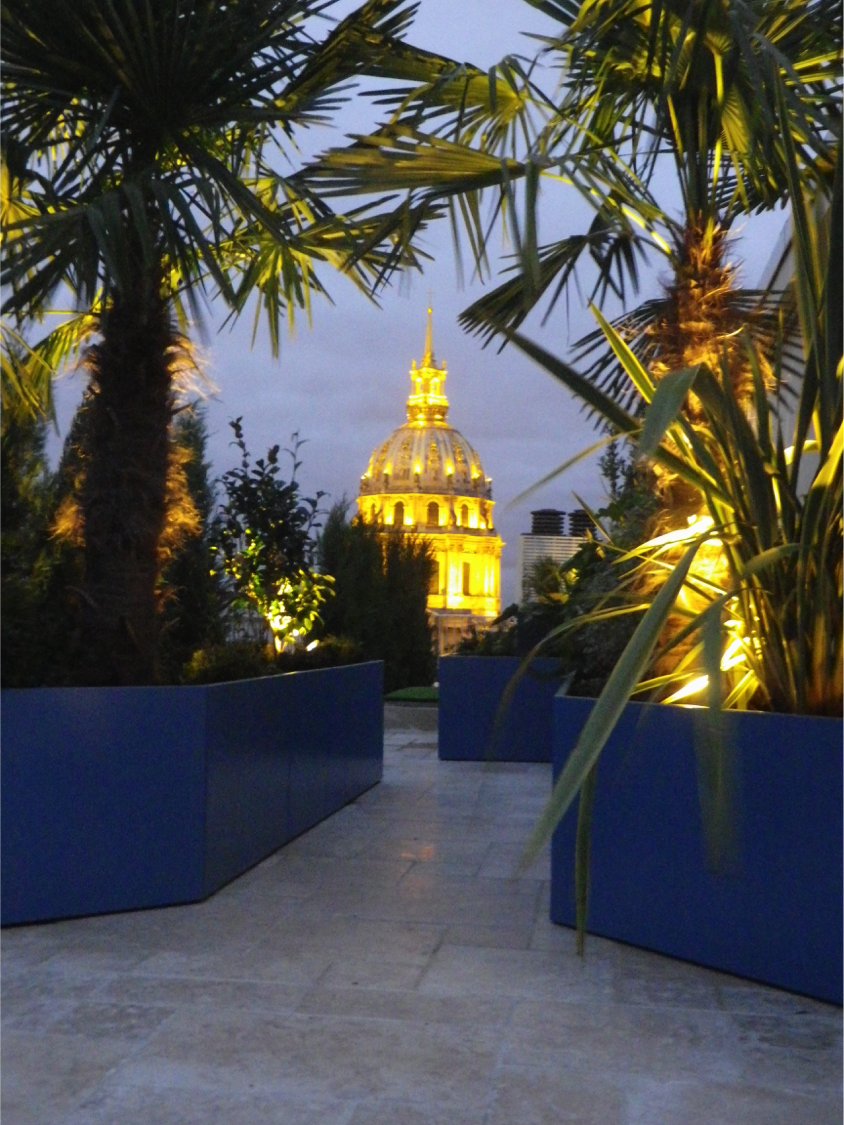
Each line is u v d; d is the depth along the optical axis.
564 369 3.78
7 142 5.00
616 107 5.91
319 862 5.75
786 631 3.88
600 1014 3.51
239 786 5.38
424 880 5.35
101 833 4.64
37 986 3.74
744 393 4.90
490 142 5.87
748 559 3.94
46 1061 3.10
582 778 2.30
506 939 4.35
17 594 4.64
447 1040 3.27
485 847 6.18
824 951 3.62
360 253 4.71
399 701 16.91
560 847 4.55
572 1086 2.95
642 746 4.23
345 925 4.53
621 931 4.31
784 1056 3.17
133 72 4.91
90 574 5.27
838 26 5.16
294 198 5.14
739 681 4.32
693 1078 3.01
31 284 4.83
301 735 6.52
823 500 3.52
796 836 3.71
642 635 2.57
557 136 5.63
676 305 4.97
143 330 5.24
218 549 8.03
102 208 4.52
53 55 4.88
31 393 5.90
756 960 3.82
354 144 4.33
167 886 4.79
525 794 8.22
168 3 4.82
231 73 5.15
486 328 5.83
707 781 2.57
